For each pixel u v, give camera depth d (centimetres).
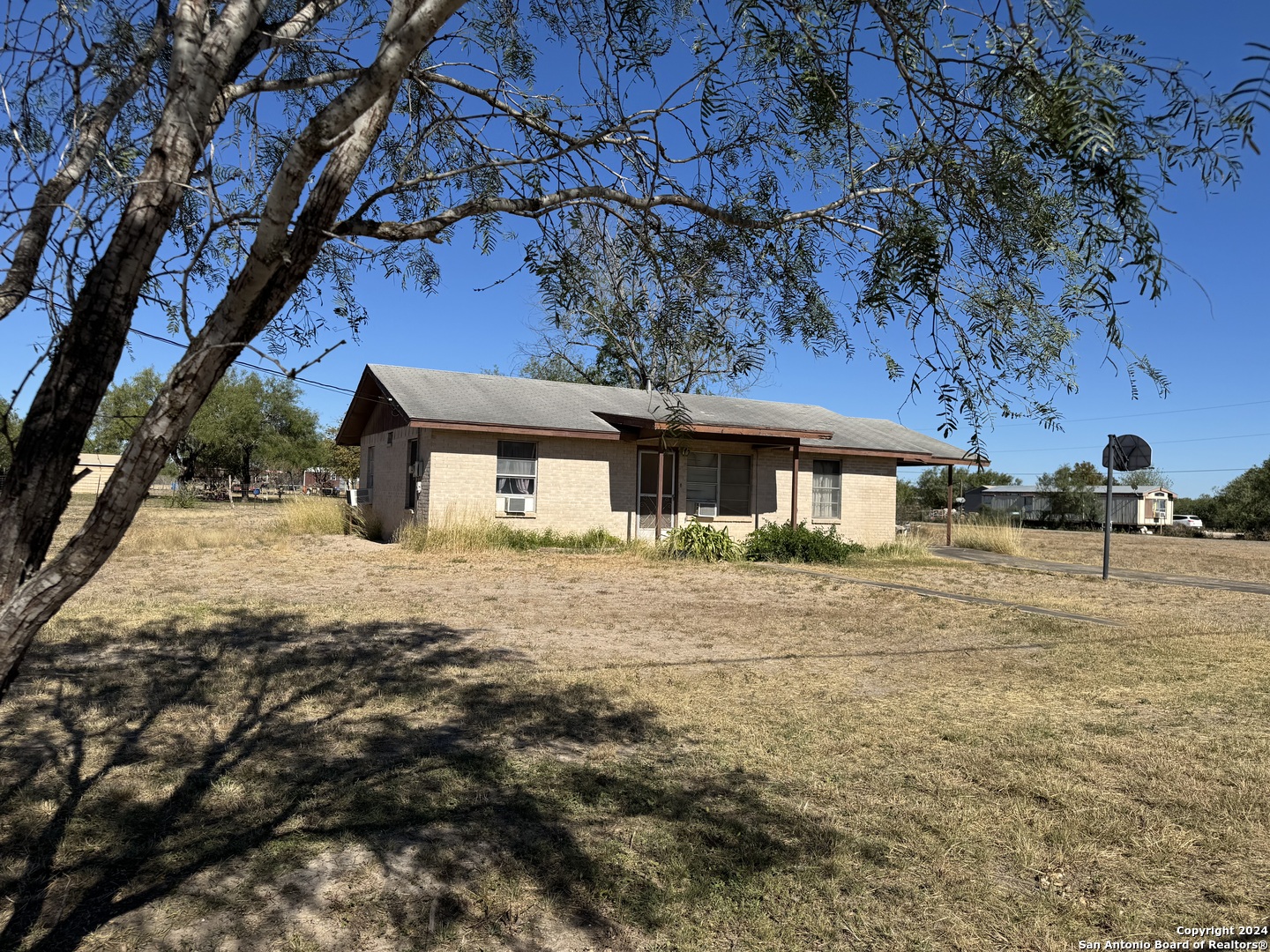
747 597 1212
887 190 279
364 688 631
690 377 357
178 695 597
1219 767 491
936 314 253
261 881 338
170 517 2786
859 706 619
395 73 191
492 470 1788
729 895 335
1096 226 201
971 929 313
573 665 732
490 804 419
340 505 2188
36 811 396
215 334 188
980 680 718
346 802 416
